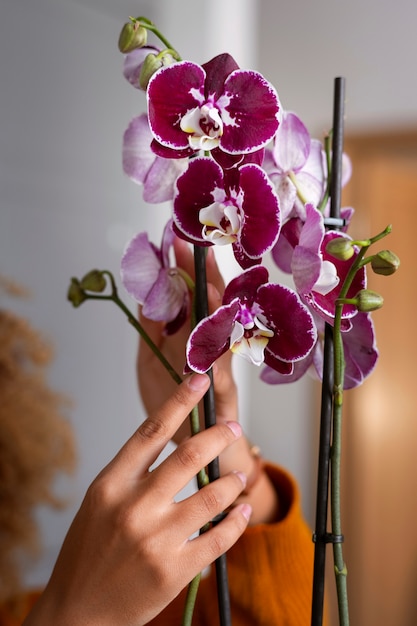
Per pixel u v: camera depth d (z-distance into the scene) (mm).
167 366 695
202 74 606
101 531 611
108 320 1836
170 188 674
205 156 626
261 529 1024
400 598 2424
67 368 1741
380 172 2201
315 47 2215
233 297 608
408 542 2455
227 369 788
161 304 699
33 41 1653
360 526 2320
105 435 1832
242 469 962
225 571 639
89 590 613
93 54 1777
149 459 626
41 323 1695
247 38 2242
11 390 1365
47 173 1700
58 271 1734
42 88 1680
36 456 1334
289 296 601
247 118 607
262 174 589
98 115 1799
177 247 842
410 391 2473
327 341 638
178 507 613
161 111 608
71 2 1720
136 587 608
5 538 1268
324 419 633
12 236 1641
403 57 2082
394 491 2451
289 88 2258
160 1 1884
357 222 2203
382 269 594
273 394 2314
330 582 2260
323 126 2205
